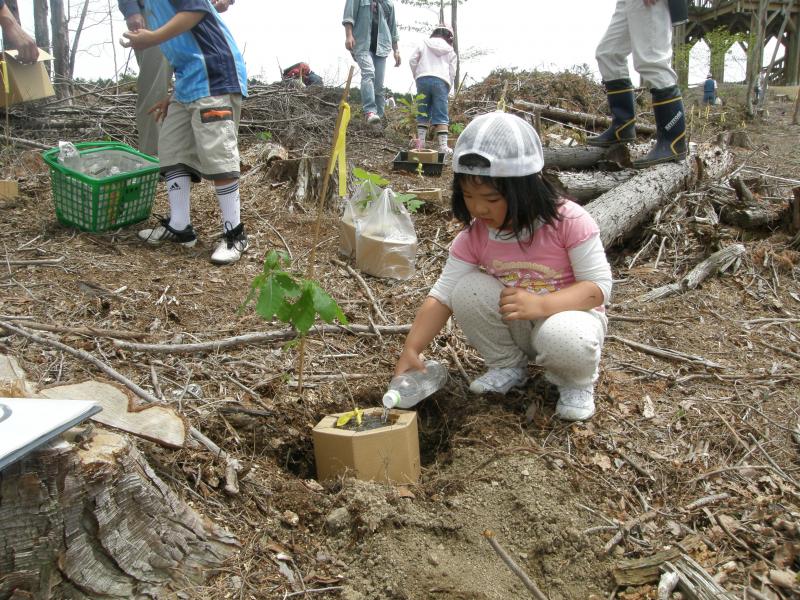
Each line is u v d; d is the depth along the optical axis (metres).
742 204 4.71
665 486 2.31
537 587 1.90
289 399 2.71
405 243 4.02
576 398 2.62
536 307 2.44
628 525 2.09
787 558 1.98
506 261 2.61
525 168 2.26
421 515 2.09
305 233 4.63
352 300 3.70
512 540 2.04
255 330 3.22
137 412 2.02
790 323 3.54
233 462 2.19
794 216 4.46
